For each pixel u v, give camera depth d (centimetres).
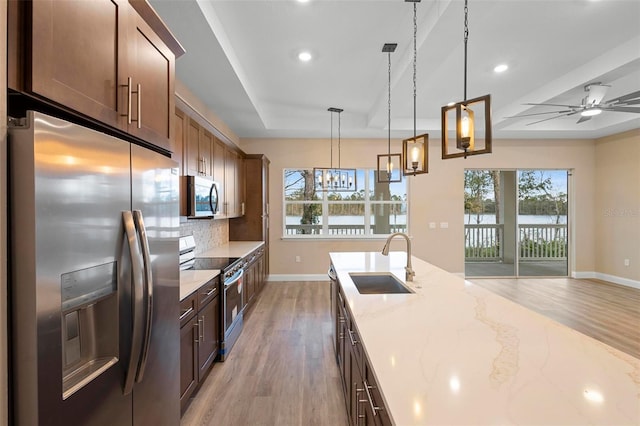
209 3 228
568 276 621
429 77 332
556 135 579
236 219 527
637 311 409
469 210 642
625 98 323
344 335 207
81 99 102
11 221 80
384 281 256
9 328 80
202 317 232
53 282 84
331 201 611
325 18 254
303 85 396
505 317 145
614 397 81
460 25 233
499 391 84
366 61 329
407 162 250
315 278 596
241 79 335
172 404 157
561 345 114
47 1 89
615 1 232
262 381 246
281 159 597
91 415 99
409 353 107
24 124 81
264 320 382
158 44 153
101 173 102
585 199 609
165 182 148
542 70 354
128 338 113
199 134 309
